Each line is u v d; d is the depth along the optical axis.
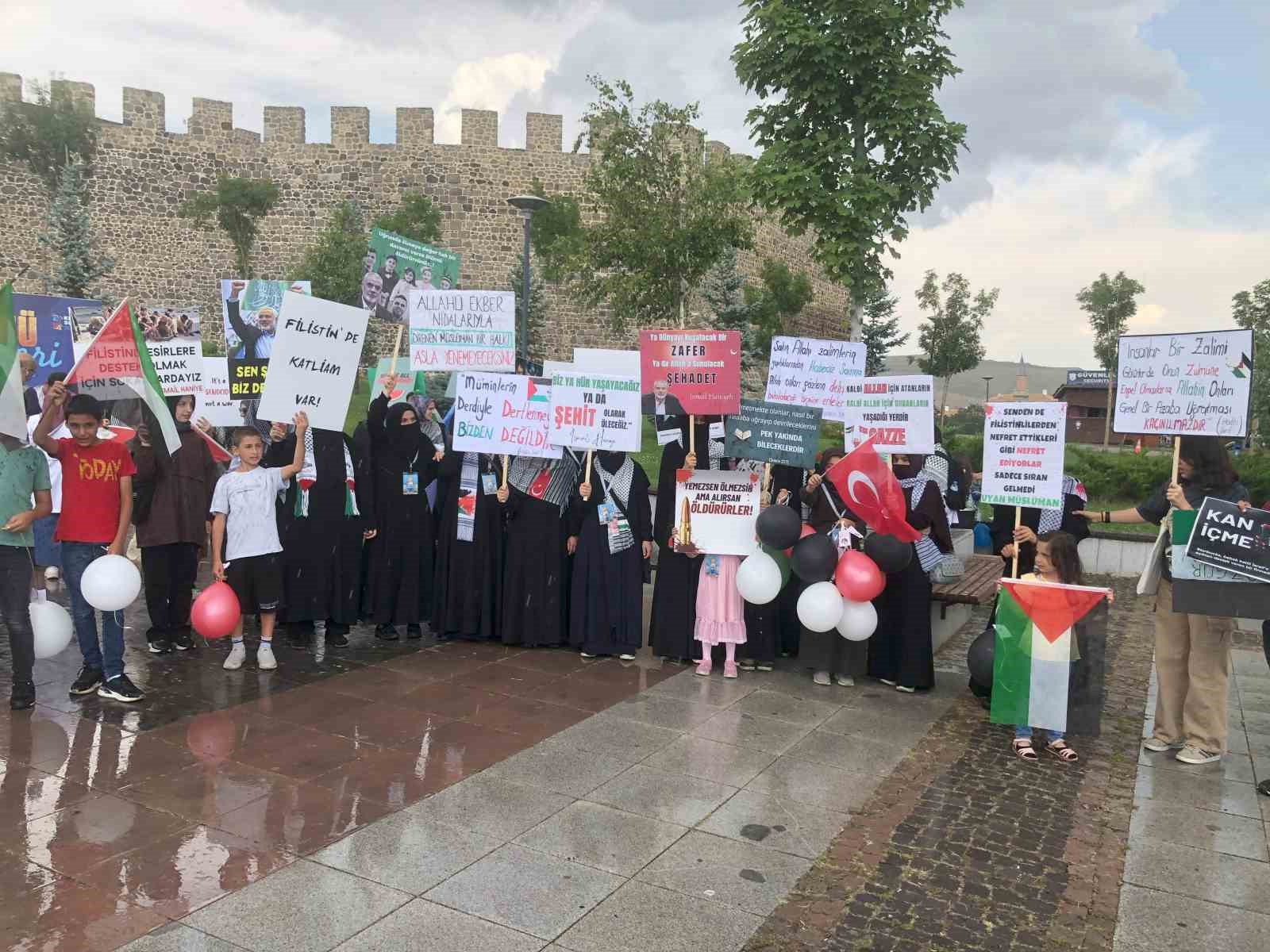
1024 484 5.45
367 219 31.67
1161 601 5.27
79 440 5.34
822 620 5.77
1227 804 4.55
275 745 4.92
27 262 30.06
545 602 6.84
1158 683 5.33
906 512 6.11
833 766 4.89
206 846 3.79
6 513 5.07
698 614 6.46
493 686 6.05
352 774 4.57
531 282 30.89
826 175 11.53
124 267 30.66
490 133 31.47
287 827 3.98
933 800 4.50
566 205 30.48
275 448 6.71
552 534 6.82
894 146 11.50
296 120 31.61
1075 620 5.05
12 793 4.23
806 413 6.16
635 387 6.39
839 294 37.47
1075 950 3.27
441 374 16.25
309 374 6.32
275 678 6.09
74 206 29.12
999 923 3.43
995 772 4.89
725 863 3.80
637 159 19.22
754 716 5.64
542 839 3.95
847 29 11.16
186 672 6.17
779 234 33.50
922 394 5.91
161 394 5.91
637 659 6.82
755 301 30.70
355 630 7.42
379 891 3.49
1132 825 4.29
